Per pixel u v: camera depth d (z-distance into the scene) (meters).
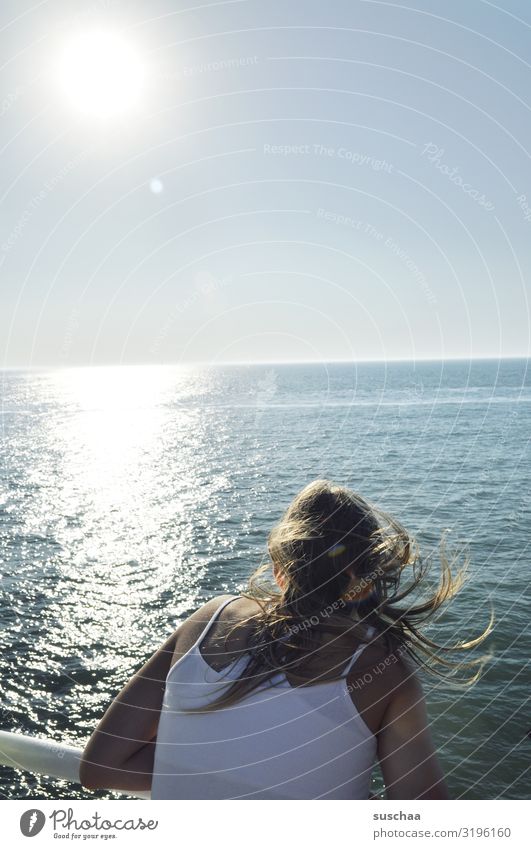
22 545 24.25
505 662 11.32
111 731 1.25
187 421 52.28
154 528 24.69
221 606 1.26
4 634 16.06
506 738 9.45
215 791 1.11
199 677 1.15
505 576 14.70
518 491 21.59
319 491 1.21
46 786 9.05
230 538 22.23
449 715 9.95
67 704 12.80
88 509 29.12
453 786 8.66
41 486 34.62
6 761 1.47
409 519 19.09
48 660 14.65
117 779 1.25
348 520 1.16
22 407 72.00
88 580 20.00
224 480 30.17
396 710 1.11
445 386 61.50
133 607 17.75
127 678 13.81
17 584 19.70
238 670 1.13
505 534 17.38
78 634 16.06
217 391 74.50
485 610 13.26
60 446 47.19
